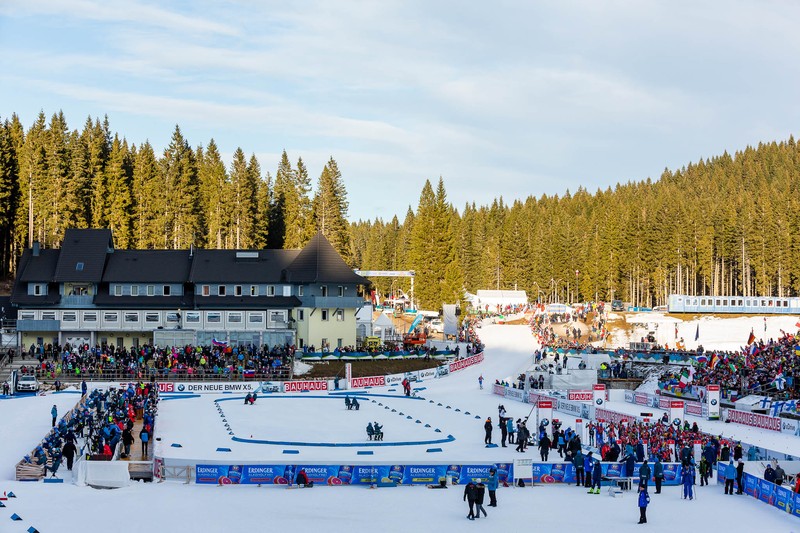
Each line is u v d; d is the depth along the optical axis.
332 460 53.47
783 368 86.38
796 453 58.09
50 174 141.00
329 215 157.62
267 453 56.41
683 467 46.38
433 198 176.12
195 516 40.03
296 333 110.62
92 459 48.94
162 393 88.31
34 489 44.88
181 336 103.94
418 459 54.44
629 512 42.34
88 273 107.69
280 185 170.38
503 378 102.56
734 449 50.88
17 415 69.88
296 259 112.44
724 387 85.69
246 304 109.31
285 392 90.94
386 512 41.56
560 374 95.00
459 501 44.31
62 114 170.25
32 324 103.81
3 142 141.75
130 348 102.19
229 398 85.81
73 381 88.56
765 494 44.81
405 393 89.75
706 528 39.41
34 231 145.38
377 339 112.00
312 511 41.53
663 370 102.06
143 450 53.16
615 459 50.03
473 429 68.38
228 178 167.88
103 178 150.25
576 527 39.25
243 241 155.50
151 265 110.94
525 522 40.03
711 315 166.75
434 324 158.00
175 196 154.62
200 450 57.03
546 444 52.91
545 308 169.62
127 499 43.06
